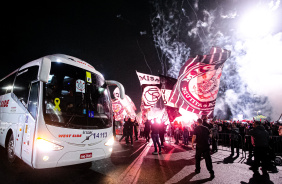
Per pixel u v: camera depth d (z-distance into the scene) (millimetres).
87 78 5270
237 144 8320
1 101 6988
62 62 5000
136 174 5070
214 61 10117
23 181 4078
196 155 5398
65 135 4234
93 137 4754
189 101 10180
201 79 10156
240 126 10844
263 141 5477
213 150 9562
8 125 5789
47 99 4293
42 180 4223
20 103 5223
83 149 4488
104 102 5527
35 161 3844
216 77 10016
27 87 5082
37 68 4930
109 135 5289
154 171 5453
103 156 4996
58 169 5156
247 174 5457
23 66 6133
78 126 4504
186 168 5977
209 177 5035
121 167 5754
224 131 12289
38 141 3914
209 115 9906
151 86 11453
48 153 3961
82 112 4746
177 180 4688
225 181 4746
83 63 5656
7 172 4629
